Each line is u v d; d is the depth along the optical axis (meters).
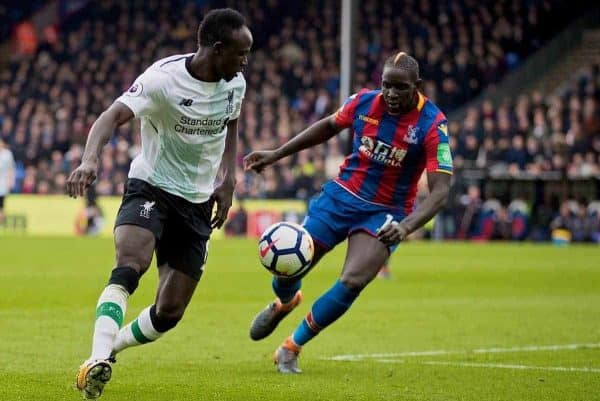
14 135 48.66
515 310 18.39
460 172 43.34
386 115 11.20
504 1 54.69
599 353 13.20
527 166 42.66
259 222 43.00
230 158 10.10
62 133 47.97
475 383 10.77
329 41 53.16
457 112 48.94
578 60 54.09
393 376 11.14
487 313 17.80
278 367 11.29
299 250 10.56
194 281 9.72
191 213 9.62
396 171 11.24
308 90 50.38
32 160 47.25
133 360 11.91
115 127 9.02
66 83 52.97
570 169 42.41
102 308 8.63
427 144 11.01
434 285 23.14
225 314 16.84
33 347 12.69
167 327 9.81
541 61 53.44
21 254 29.73
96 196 43.00
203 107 9.37
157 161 9.48
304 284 22.98
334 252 34.22
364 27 52.97
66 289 20.14
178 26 56.25
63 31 59.75
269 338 14.22
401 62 10.84
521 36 53.84
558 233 41.16
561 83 53.06
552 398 9.99
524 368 11.85
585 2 55.03
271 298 19.52
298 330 11.23
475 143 43.56
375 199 11.32
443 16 53.41
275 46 54.19
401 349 13.35
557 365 12.14
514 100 51.50
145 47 55.53
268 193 43.16
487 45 52.97
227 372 11.20
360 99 11.40
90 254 30.11
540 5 54.75
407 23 53.06
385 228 10.26
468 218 42.75
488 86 50.28
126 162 44.50
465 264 29.61
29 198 43.69
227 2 57.62
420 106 11.13
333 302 11.02
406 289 22.08
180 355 12.45
